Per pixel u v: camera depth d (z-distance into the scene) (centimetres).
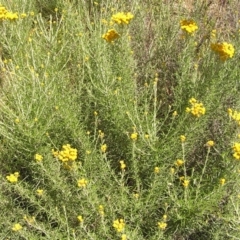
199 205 281
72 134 320
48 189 312
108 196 297
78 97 354
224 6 462
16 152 328
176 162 298
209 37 431
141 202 296
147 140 311
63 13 431
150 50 409
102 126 352
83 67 355
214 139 354
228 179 296
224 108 365
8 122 329
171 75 383
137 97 366
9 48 369
